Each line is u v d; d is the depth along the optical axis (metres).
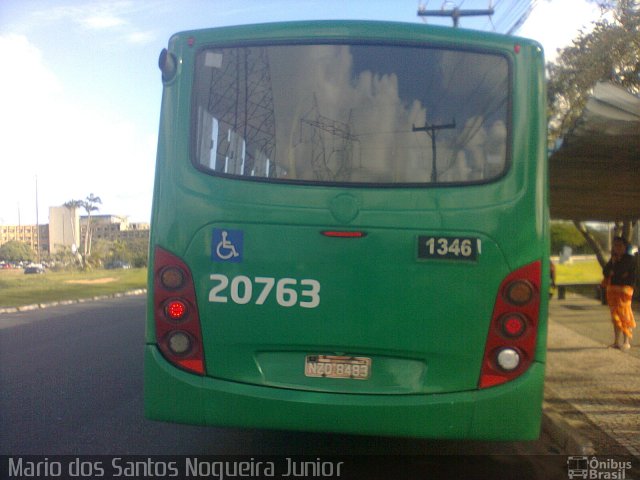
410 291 4.37
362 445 6.04
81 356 11.34
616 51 14.88
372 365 4.41
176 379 4.48
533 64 4.55
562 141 8.61
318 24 4.65
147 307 4.64
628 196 12.01
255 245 4.46
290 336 4.43
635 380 8.38
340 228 4.41
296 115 4.59
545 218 4.43
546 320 4.41
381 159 4.48
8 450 5.84
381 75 4.58
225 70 4.68
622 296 10.75
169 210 4.56
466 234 4.37
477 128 4.50
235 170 4.55
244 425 4.42
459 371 4.36
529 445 6.10
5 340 13.78
